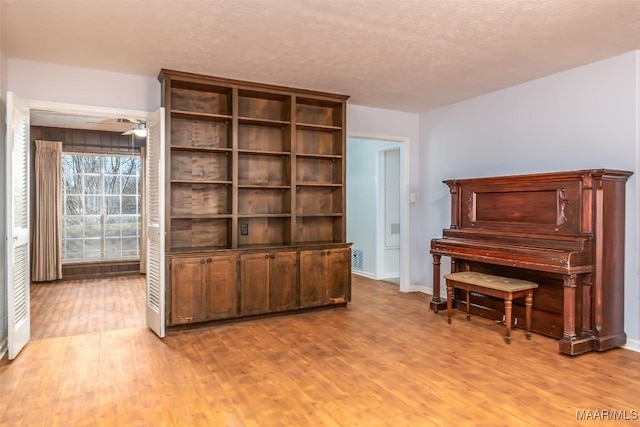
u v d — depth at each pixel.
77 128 6.91
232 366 3.09
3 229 3.39
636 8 2.68
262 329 4.02
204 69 3.93
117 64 3.79
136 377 2.88
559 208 3.60
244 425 2.25
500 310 4.25
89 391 2.66
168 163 3.99
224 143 4.52
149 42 3.27
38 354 3.33
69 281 6.71
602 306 3.40
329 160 5.14
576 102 3.88
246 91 4.42
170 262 3.89
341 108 4.91
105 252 7.27
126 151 7.30
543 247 3.57
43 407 2.45
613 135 3.60
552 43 3.29
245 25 2.97
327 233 5.12
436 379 2.85
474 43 3.29
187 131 4.35
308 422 2.28
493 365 3.10
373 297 5.43
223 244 4.52
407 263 5.78
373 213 6.85
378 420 2.30
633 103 3.46
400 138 5.67
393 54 3.54
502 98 4.60
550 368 3.04
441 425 2.25
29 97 3.68
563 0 2.58
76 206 7.07
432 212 5.59
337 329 4.02
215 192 4.48
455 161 5.22
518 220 3.97
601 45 3.33
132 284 6.47
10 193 3.12
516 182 3.97
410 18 2.85
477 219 4.40
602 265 3.39
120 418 2.32
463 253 4.20
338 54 3.54
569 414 2.37
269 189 4.79
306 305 4.55
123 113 4.05
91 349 3.45
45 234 6.66
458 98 4.97
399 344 3.58
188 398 2.57
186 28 3.01
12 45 3.33
